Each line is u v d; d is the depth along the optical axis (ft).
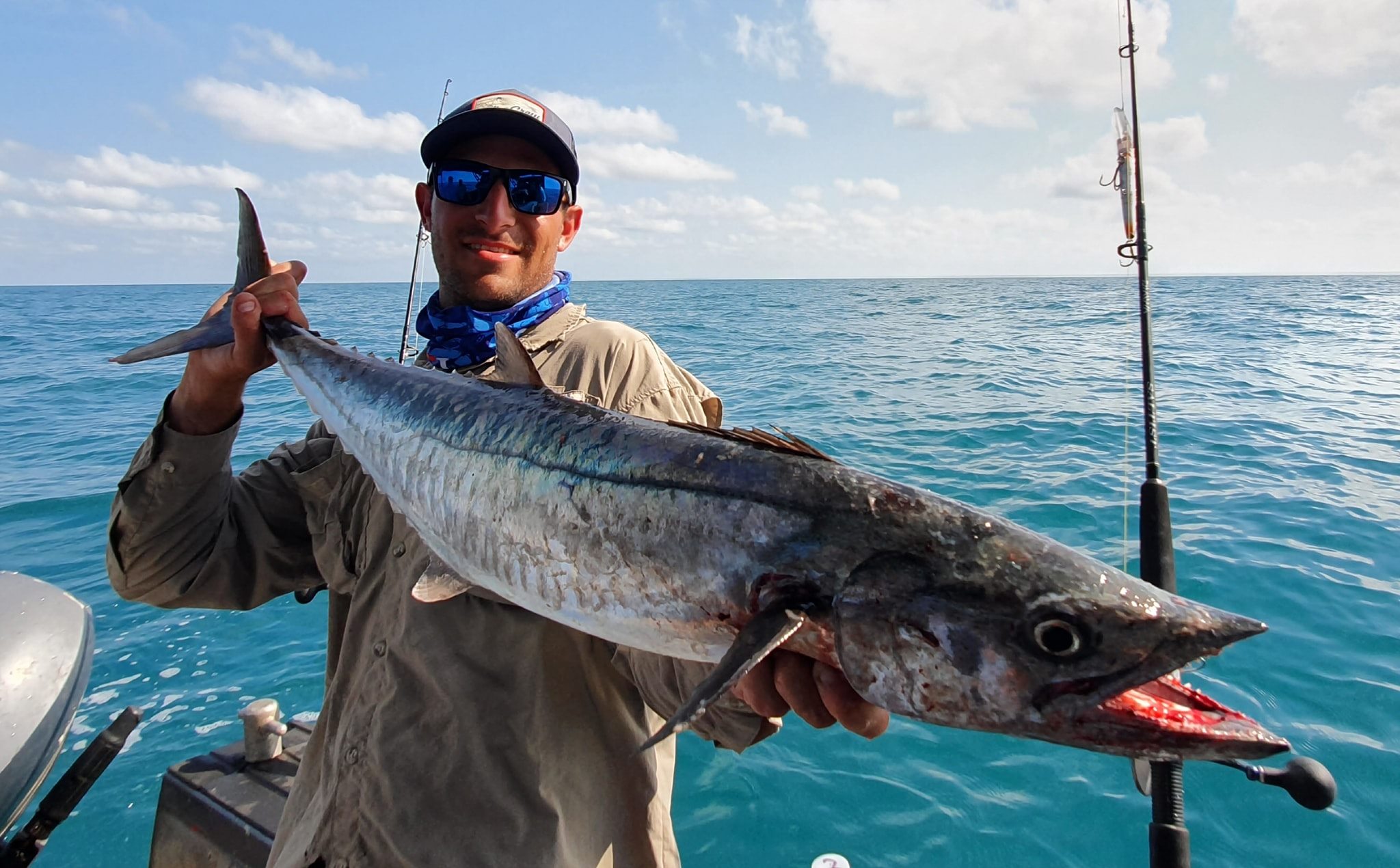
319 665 5.04
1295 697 4.16
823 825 3.64
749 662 1.51
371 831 1.91
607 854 1.97
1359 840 3.36
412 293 3.52
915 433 10.01
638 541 1.84
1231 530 6.39
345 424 2.46
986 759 4.02
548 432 2.04
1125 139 3.05
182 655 5.16
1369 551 5.94
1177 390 12.94
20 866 2.29
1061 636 1.50
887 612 1.59
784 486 1.75
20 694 2.30
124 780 4.00
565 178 2.60
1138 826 3.53
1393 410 11.03
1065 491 7.47
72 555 6.73
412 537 2.23
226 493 2.32
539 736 1.91
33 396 14.12
